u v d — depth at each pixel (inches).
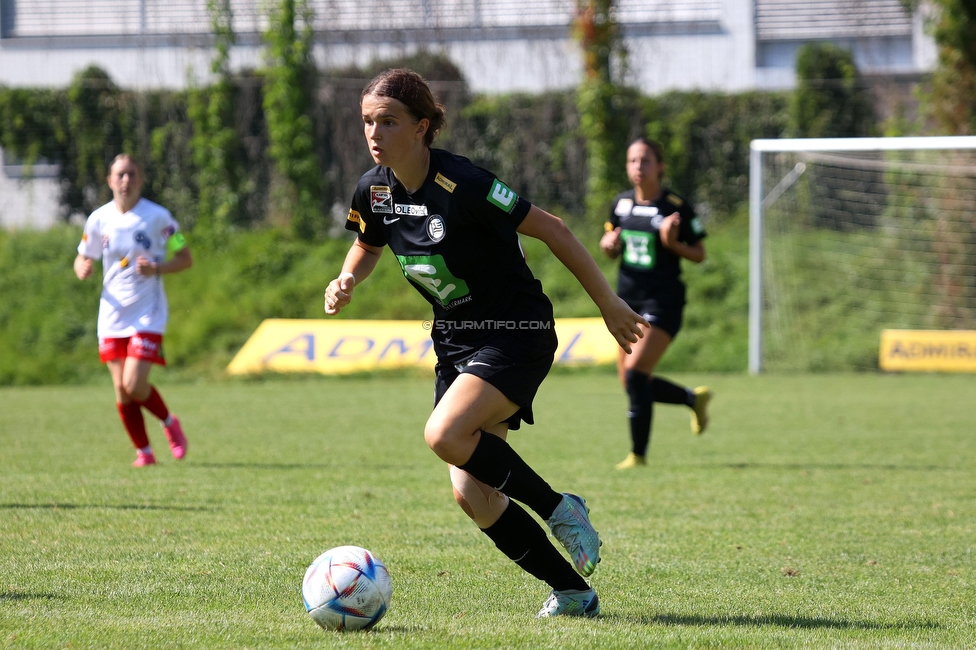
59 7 3144.7
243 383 2079.2
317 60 2583.7
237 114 2566.4
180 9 2669.8
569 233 444.5
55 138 2559.1
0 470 952.3
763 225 2536.9
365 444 1181.7
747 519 737.6
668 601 492.4
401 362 2166.6
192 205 2556.6
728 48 3110.2
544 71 2709.2
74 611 447.8
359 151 2598.4
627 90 2608.3
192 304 2329.0
